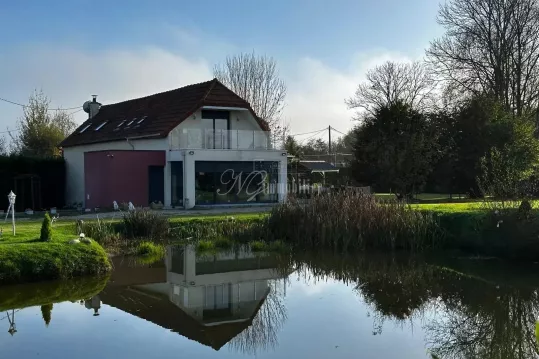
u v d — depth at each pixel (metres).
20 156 29.28
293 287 11.98
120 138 28.39
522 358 7.62
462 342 8.27
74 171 30.89
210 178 25.27
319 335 8.48
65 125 48.22
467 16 32.62
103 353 7.58
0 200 27.80
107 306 10.20
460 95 33.31
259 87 45.78
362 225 16.34
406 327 8.98
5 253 11.64
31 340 8.15
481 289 11.69
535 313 9.88
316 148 65.69
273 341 8.10
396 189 27.12
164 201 25.53
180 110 26.72
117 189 24.25
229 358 7.38
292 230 17.42
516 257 14.52
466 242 15.69
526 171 24.34
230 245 16.89
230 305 10.33
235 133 26.27
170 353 7.57
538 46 31.27
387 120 29.66
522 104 32.09
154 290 11.52
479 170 28.52
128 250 15.64
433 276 13.01
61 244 12.59
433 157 28.36
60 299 10.65
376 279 12.78
